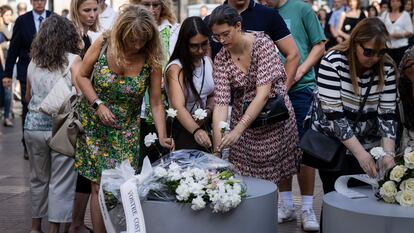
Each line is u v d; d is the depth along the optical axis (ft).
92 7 21.02
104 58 15.72
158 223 13.43
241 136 17.07
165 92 18.12
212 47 18.97
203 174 13.65
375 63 14.74
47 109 17.56
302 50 21.11
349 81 15.08
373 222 12.51
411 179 13.21
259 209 13.70
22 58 31.35
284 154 17.46
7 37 49.03
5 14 49.32
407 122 15.65
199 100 17.47
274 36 18.99
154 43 15.55
